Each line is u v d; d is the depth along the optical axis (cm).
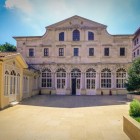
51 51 3659
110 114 1542
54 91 3600
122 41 3581
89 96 3209
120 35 3572
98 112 1636
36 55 3681
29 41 3712
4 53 2177
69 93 3572
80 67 3594
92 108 1859
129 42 3562
